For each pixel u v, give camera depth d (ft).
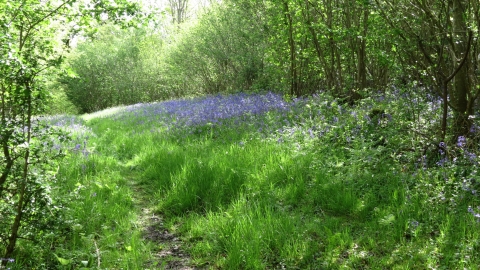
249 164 24.32
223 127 37.11
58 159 14.76
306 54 44.16
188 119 42.16
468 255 13.26
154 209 20.75
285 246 15.11
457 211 16.33
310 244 15.40
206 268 14.74
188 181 22.09
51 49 15.34
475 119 22.20
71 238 16.38
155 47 117.50
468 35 20.31
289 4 41.75
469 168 18.81
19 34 15.26
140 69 120.98
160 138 36.27
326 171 22.03
